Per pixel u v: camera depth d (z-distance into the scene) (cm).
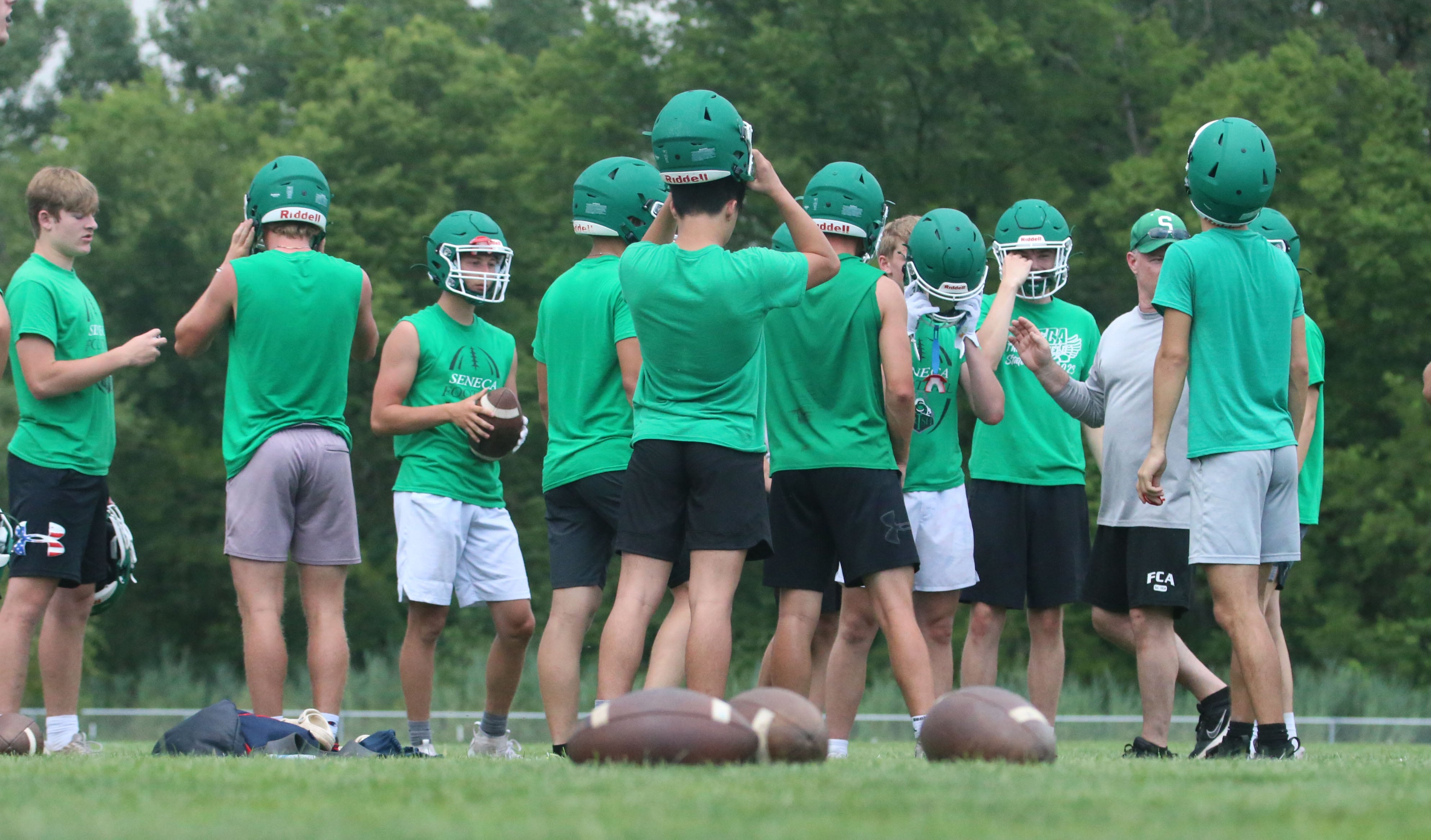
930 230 2317
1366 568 9656
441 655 10469
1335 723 6756
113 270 11381
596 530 2372
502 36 16562
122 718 7312
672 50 10669
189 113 13100
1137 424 2462
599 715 1448
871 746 3869
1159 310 2147
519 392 10300
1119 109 11031
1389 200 9425
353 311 2306
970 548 2459
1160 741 2456
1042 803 1124
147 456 11400
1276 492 2002
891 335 2028
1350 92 10775
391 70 12288
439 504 2447
